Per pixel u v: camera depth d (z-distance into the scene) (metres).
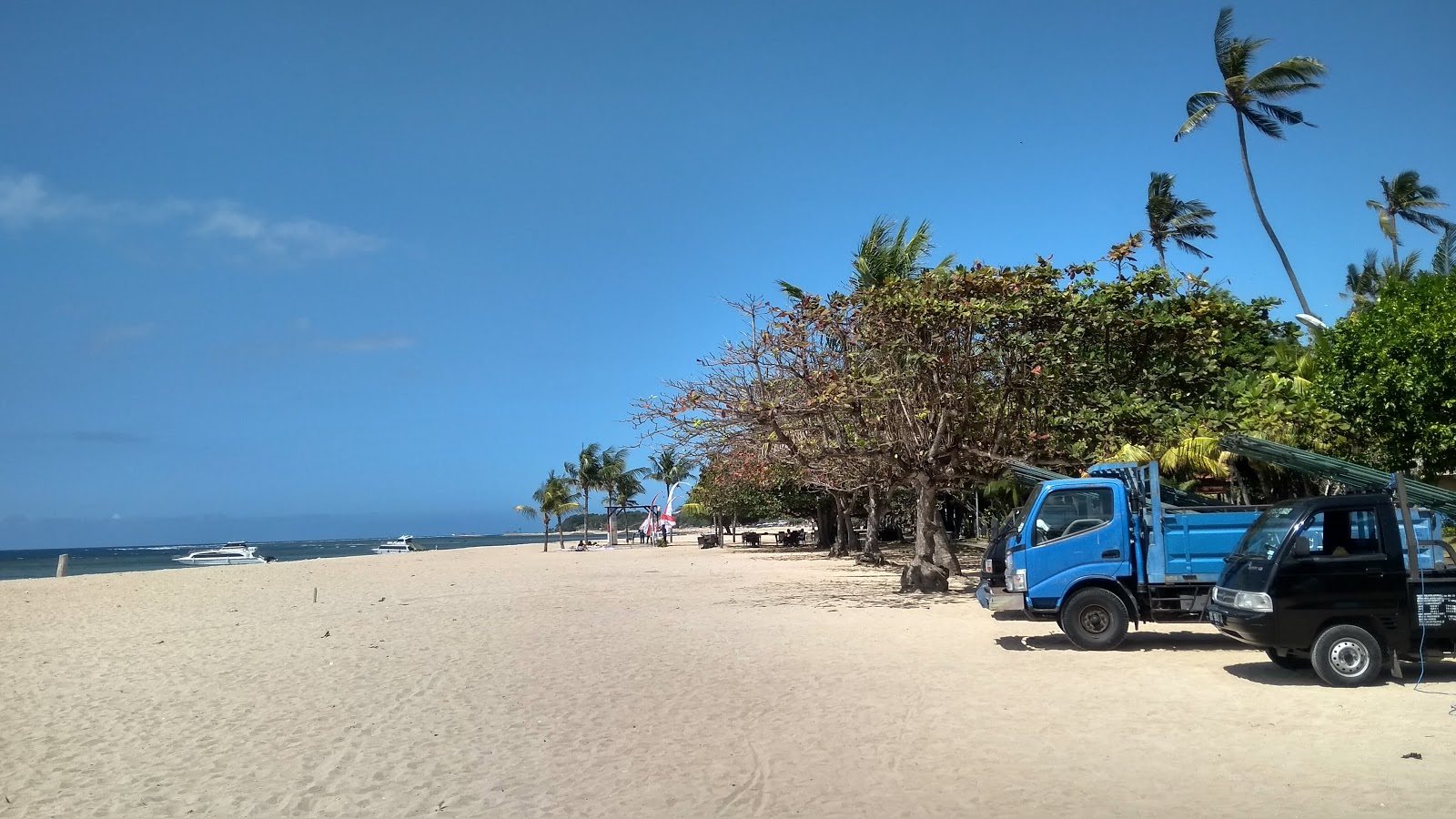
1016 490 38.00
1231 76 34.72
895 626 16.27
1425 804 5.86
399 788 7.13
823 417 21.72
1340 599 9.58
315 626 19.06
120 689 12.10
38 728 9.84
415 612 21.70
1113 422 18.47
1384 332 18.23
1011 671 11.27
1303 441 19.34
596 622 18.30
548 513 71.19
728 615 19.02
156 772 7.88
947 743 7.89
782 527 107.94
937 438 20.41
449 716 9.71
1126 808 6.02
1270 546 10.12
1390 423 17.77
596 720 9.30
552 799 6.72
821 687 10.66
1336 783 6.37
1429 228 44.66
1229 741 7.60
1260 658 11.59
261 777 7.59
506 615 20.25
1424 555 10.02
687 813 6.30
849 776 7.01
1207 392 19.56
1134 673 10.79
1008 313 18.08
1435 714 8.22
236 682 12.30
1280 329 28.91
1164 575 12.38
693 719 9.20
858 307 20.44
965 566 35.91
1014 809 6.09
